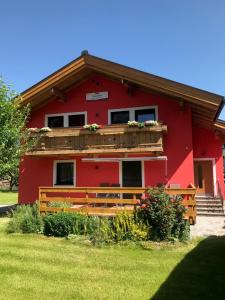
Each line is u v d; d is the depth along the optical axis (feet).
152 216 29.19
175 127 48.73
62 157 54.34
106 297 16.96
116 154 49.75
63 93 55.06
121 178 50.98
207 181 56.95
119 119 52.80
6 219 42.42
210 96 43.65
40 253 25.16
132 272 20.86
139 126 46.26
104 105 53.52
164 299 16.60
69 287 18.33
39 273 20.65
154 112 50.57
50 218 32.35
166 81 45.98
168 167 48.19
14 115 44.29
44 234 32.09
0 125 41.27
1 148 40.04
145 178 49.32
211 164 57.06
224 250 25.54
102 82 54.24
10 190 126.31
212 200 49.39
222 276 19.85
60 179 54.85
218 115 47.70
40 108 56.80
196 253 24.94
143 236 28.63
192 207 36.22
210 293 17.28
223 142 61.36
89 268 21.72
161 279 19.52
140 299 16.67
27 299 16.62
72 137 49.49
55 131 50.26
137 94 51.80
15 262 22.82
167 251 25.73
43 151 50.44
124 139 47.01
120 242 28.09
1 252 25.32
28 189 55.42
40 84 52.16
